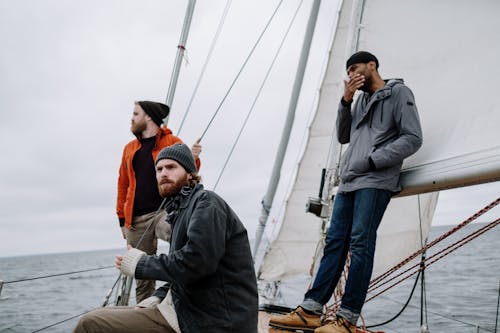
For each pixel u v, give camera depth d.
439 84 2.50
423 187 2.44
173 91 4.51
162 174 2.04
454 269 20.91
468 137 2.19
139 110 3.82
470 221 2.62
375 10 3.14
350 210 2.81
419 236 4.71
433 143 2.42
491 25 2.23
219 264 1.85
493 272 18.00
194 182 2.09
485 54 2.23
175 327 1.83
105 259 128.75
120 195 3.91
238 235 1.92
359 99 2.97
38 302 22.81
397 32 2.94
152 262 1.78
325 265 2.78
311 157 7.57
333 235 2.82
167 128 3.88
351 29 3.31
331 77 7.60
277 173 8.14
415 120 2.43
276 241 7.51
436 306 11.23
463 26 2.40
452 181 2.23
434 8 2.65
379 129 2.61
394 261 4.84
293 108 8.27
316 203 3.38
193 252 1.73
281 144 8.20
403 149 2.36
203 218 1.79
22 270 84.56
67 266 96.88
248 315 1.81
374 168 2.49
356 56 2.79
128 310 1.89
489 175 2.04
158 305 1.93
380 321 10.09
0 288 2.51
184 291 1.85
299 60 8.31
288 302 13.41
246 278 1.87
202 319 1.79
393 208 4.86
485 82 2.19
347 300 2.45
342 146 3.42
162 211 3.56
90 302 22.86
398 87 2.57
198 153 3.63
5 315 18.06
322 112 7.62
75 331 1.80
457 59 2.41
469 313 9.77
